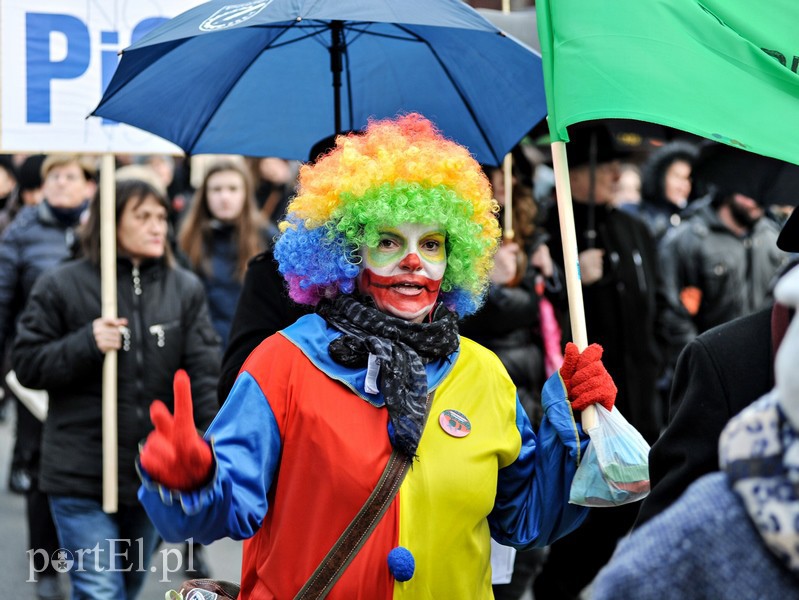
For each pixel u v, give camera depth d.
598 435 3.25
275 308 4.09
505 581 4.40
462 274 3.51
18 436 7.38
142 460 2.86
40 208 7.43
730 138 3.37
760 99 3.42
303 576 3.15
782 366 2.00
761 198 5.84
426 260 3.36
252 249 7.78
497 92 4.43
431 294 3.38
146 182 5.72
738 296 8.20
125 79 4.17
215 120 4.54
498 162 4.58
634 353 6.12
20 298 7.41
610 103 3.40
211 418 5.82
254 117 4.57
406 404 3.18
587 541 5.59
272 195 9.34
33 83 5.35
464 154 3.46
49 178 7.43
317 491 3.16
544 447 3.36
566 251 3.44
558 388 3.34
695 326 8.22
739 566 2.06
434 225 3.36
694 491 2.15
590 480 3.28
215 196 7.73
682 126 3.36
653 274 6.30
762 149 3.37
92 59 5.37
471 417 3.30
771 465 2.03
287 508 3.18
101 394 5.55
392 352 3.23
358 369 3.26
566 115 3.44
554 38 3.52
